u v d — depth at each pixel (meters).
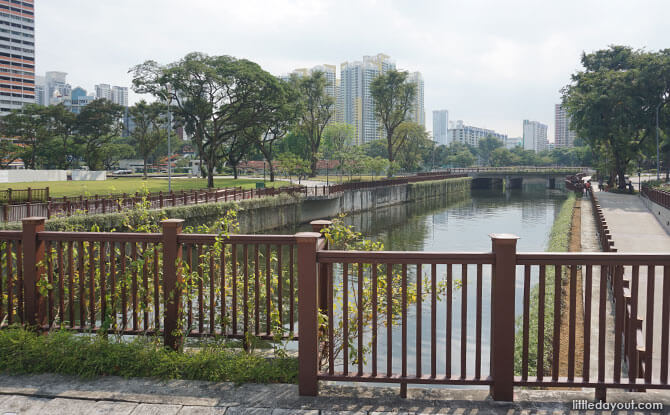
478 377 3.60
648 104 50.38
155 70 49.22
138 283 5.12
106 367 4.02
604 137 50.91
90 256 4.58
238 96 52.16
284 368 3.98
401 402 3.54
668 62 47.34
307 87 78.88
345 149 73.50
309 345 3.63
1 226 16.83
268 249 4.31
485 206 64.94
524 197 81.56
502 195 88.06
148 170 118.25
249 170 110.31
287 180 77.56
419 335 3.67
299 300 3.63
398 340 13.51
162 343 4.49
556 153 167.00
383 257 3.64
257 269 4.34
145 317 4.61
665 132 51.91
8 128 75.56
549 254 3.46
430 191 81.62
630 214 30.03
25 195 24.16
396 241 36.56
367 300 5.33
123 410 3.45
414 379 3.60
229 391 3.72
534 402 3.52
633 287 3.47
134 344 4.23
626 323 6.86
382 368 11.33
